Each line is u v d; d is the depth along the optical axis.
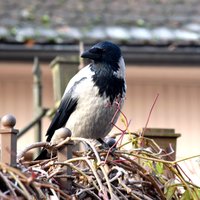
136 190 6.07
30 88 18.22
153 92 18.58
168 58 17.92
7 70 18.09
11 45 17.36
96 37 17.83
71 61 12.38
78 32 18.14
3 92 18.19
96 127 9.41
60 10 19.56
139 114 18.48
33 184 5.26
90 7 20.02
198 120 18.59
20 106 18.22
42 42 17.45
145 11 20.08
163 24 19.20
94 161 5.98
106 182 5.76
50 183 5.50
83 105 9.36
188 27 19.03
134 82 18.55
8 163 5.47
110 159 6.15
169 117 18.56
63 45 17.52
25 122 18.17
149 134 7.28
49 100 18.20
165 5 20.59
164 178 6.39
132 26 18.92
